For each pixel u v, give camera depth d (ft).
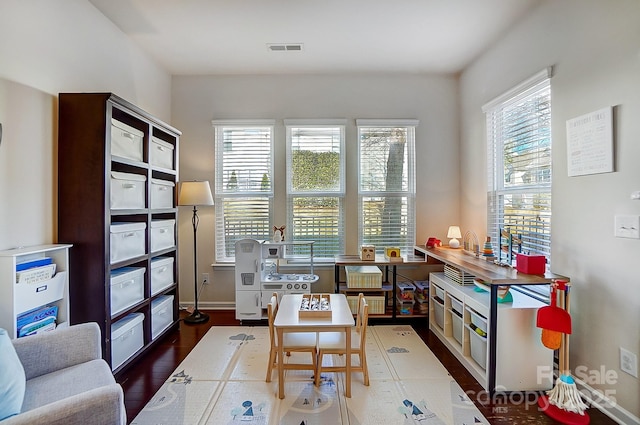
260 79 12.03
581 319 6.56
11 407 3.86
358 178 12.14
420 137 12.18
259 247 10.53
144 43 9.85
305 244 11.80
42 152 6.59
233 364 7.91
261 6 8.01
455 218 12.21
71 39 7.38
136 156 8.11
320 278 12.10
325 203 12.19
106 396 3.83
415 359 8.20
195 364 7.91
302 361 7.62
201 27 8.99
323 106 12.07
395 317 10.70
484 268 7.63
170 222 9.82
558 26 7.16
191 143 12.06
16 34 6.07
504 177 9.59
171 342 9.23
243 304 10.57
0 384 3.85
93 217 6.78
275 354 7.28
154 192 8.95
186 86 12.05
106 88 8.59
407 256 11.69
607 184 5.98
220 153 12.16
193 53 10.47
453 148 12.17
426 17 8.46
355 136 12.09
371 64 11.23
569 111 6.86
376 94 12.09
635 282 5.48
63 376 4.87
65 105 6.82
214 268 12.11
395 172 12.22
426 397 6.55
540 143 8.03
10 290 5.29
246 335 9.73
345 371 6.72
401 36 9.41
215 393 6.67
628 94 5.58
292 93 12.05
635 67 5.46
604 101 6.02
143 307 8.50
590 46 6.32
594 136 6.21
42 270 5.86
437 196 12.22
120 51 9.16
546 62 7.55
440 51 10.33
